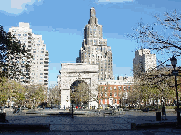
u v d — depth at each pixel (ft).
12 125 71.46
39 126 71.97
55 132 70.38
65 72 316.81
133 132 69.31
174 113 179.73
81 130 75.82
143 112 211.61
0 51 85.25
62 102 309.83
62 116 163.32
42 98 353.51
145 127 75.97
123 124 96.68
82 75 317.01
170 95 223.10
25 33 506.07
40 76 517.96
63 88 312.71
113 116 157.89
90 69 317.83
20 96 270.46
